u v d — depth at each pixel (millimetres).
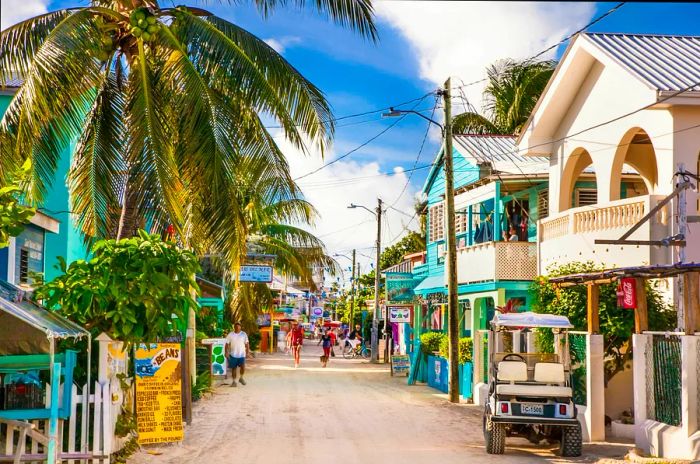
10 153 15672
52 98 15219
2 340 10062
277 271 39719
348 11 16078
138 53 17219
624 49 21078
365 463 12484
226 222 16734
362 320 61938
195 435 15281
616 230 19391
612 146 20828
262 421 17531
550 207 24297
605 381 17281
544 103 23250
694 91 17734
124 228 16734
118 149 18281
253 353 46406
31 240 17141
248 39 17094
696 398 12570
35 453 10445
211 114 16344
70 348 11453
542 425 13930
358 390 25406
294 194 18344
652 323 16953
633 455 13188
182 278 11906
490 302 27109
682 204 16406
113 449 11609
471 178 28812
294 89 17109
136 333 11617
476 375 22328
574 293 17625
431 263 34000
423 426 17188
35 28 16375
